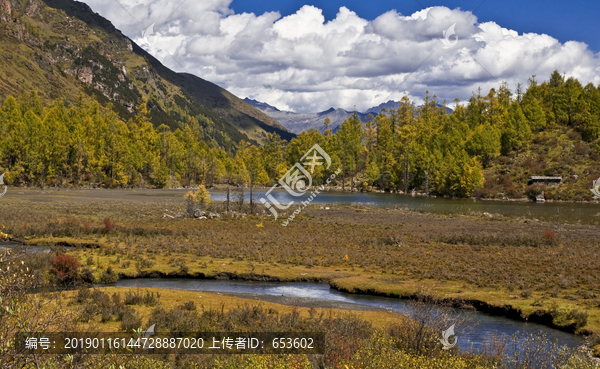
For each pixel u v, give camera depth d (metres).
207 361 13.41
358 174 168.75
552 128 150.50
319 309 22.48
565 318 20.91
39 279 24.77
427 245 44.56
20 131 129.38
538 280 28.70
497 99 179.38
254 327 16.75
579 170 119.94
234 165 181.75
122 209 74.94
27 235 43.38
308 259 36.00
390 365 12.17
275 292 27.48
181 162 169.62
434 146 146.00
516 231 56.62
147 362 12.17
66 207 74.19
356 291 27.52
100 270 30.38
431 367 12.30
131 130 175.62
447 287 27.31
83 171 143.00
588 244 46.06
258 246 42.53
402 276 30.73
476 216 74.00
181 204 87.81
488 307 23.55
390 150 162.62
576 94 153.12
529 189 114.56
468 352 14.78
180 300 22.66
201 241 45.19
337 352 13.54
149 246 40.34
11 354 8.16
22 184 123.12
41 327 8.88
